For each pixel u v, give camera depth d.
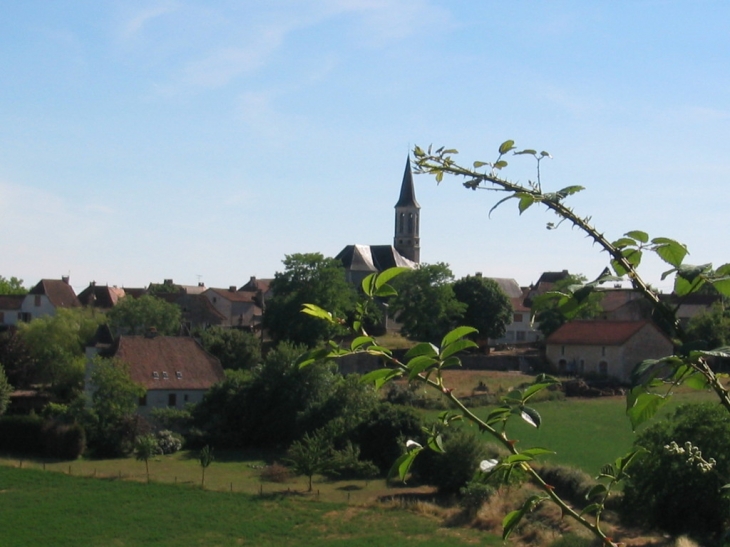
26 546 33.31
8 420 53.41
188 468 48.97
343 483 44.00
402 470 4.03
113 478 45.16
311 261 82.12
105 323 70.81
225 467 49.50
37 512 38.19
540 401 62.31
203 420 57.28
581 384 67.44
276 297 83.31
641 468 27.67
